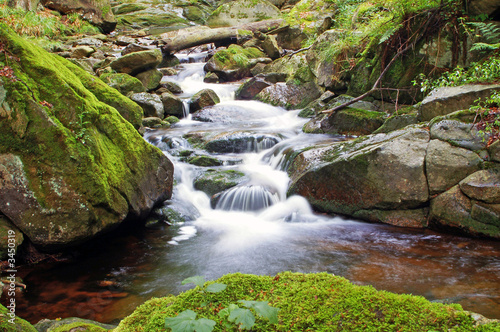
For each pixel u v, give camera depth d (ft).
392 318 5.39
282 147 23.53
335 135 25.53
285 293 6.16
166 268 13.25
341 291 6.02
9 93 12.21
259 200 19.54
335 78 30.78
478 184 15.06
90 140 13.58
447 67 23.63
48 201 12.51
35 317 10.05
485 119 15.71
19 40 13.52
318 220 18.28
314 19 48.01
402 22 25.11
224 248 15.02
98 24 55.42
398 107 25.82
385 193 17.11
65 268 13.21
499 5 20.90
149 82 34.91
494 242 14.80
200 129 29.30
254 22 50.70
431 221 16.38
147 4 74.33
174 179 21.65
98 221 13.51
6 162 12.17
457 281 11.52
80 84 15.75
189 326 4.97
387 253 14.03
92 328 7.21
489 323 5.06
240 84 40.06
